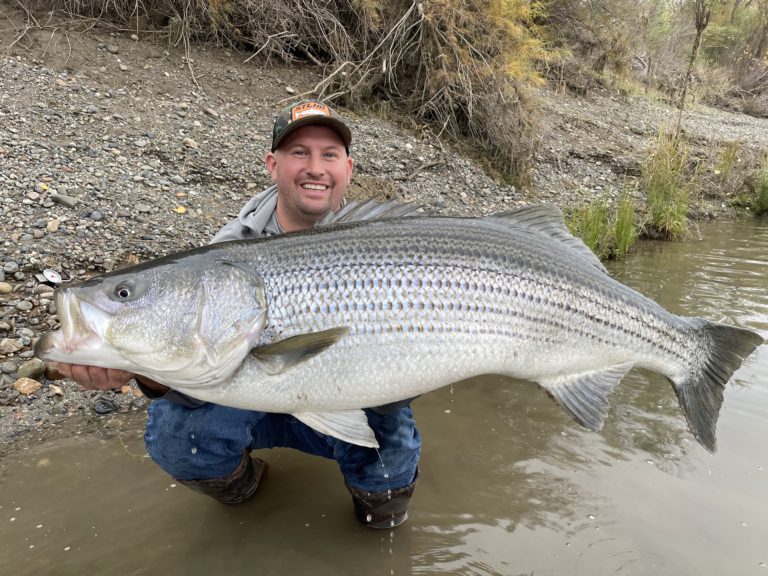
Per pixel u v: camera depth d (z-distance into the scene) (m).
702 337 1.11
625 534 1.06
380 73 3.56
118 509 1.09
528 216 1.06
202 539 1.03
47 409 1.33
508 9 3.84
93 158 2.27
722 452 1.30
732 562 1.00
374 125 3.41
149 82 2.92
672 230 3.17
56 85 2.63
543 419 1.44
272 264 0.92
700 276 2.50
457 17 3.69
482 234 0.99
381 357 0.92
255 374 0.89
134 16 3.25
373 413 1.00
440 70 3.56
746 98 7.83
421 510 1.12
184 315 0.88
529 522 1.09
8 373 1.38
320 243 0.93
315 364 0.89
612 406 1.50
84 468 1.19
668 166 3.56
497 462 1.26
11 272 1.60
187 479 1.03
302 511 1.11
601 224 2.76
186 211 2.14
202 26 3.39
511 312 0.97
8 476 1.15
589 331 1.02
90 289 0.87
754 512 1.12
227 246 0.95
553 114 4.48
